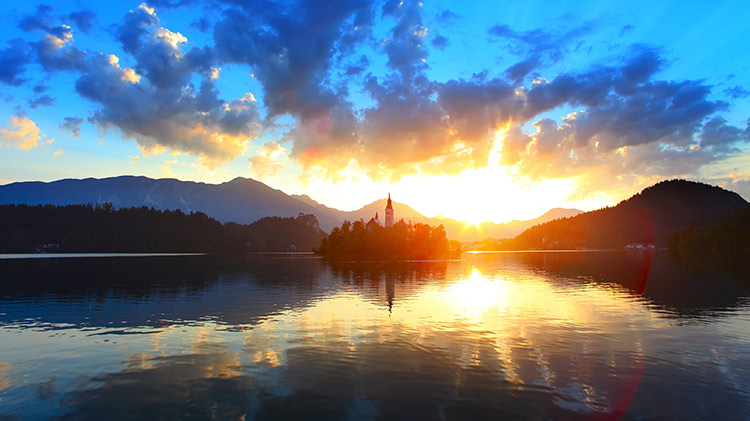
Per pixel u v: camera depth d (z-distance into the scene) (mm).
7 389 18797
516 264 139000
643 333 29188
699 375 20328
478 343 26453
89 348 25500
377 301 46375
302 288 61156
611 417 15844
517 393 18109
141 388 18859
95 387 18969
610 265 116625
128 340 27516
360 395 17969
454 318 35406
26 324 33094
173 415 16141
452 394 18016
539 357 23312
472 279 77000
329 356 23562
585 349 24984
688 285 60688
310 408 16719
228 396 17906
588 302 44688
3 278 77812
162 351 24750
